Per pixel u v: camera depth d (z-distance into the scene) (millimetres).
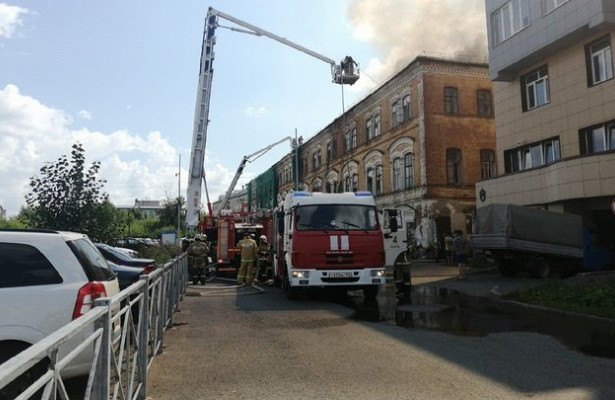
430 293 14539
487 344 7637
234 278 21328
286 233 13938
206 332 8570
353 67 27625
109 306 3432
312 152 52719
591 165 17281
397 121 33406
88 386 3154
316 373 6023
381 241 12836
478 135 30719
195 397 5164
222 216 22172
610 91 18000
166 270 8258
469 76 30844
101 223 13312
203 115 21734
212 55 22203
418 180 30391
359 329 8867
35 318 4723
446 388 5445
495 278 18688
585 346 7508
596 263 18906
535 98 21969
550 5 19828
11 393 3131
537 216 18391
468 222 29938
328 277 12453
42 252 5020
